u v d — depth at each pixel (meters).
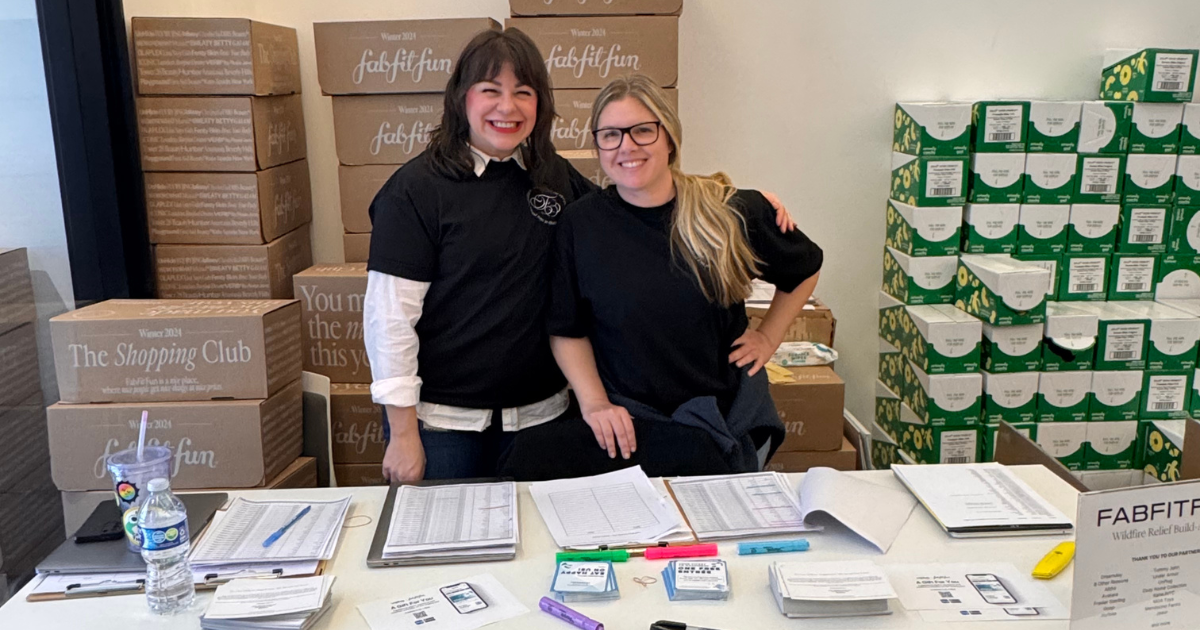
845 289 2.97
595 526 1.41
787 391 2.44
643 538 1.37
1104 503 1.06
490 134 1.72
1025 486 1.52
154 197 2.37
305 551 1.32
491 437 1.90
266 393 1.96
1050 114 2.63
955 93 2.82
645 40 2.39
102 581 1.27
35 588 1.26
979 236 2.71
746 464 1.81
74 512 1.98
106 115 2.27
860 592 1.17
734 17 2.74
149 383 1.94
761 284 2.73
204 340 1.93
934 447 2.67
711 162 2.83
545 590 1.25
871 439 3.09
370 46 2.37
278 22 2.68
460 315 1.79
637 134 1.64
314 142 2.76
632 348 1.74
